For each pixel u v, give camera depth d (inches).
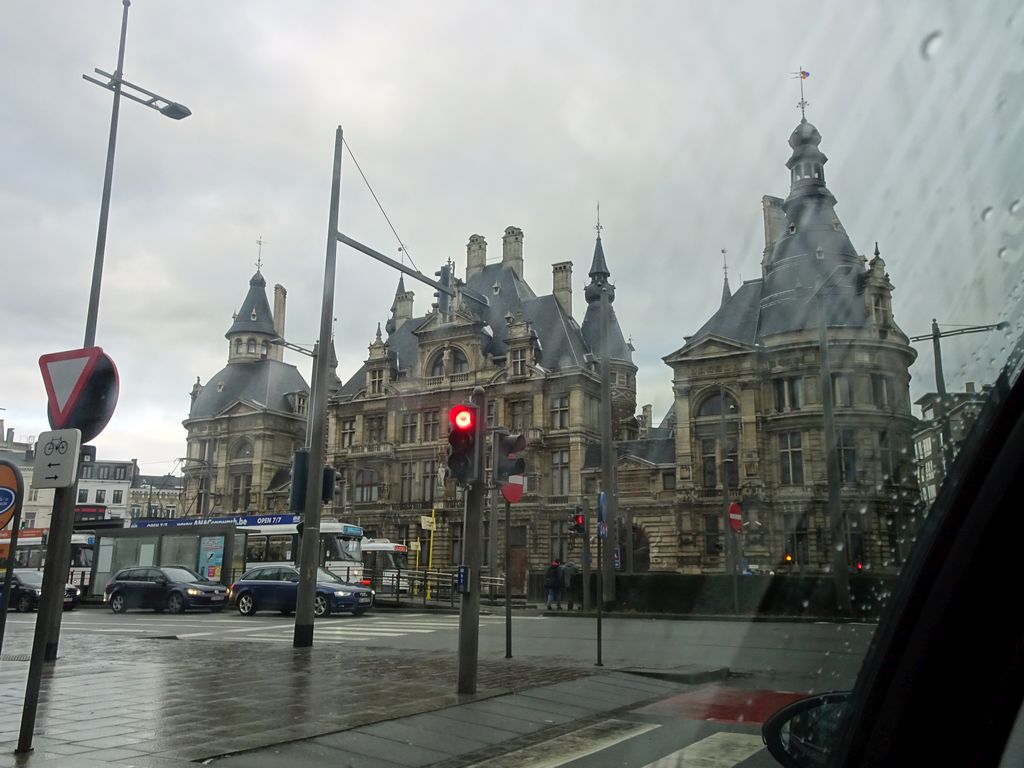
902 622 68.8
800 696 85.6
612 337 2219.5
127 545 1365.7
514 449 378.6
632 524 1836.9
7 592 376.5
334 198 581.0
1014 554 63.2
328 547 1279.5
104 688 363.6
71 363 262.7
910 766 66.7
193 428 2886.3
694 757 140.6
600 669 420.2
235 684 374.9
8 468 382.0
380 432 2341.3
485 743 268.8
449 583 1461.6
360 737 268.2
